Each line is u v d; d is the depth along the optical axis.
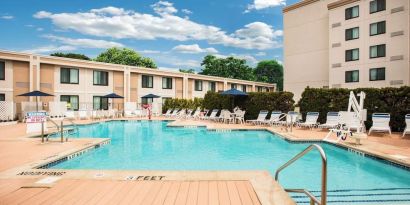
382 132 13.73
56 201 4.39
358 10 25.09
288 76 32.38
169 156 10.09
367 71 24.48
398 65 22.55
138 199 4.46
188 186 5.11
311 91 16.94
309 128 15.97
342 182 6.90
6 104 21.00
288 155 10.21
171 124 19.33
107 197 4.55
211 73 67.75
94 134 16.19
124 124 22.47
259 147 11.84
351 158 9.55
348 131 10.91
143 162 9.11
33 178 5.61
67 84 26.77
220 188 4.99
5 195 4.66
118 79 30.81
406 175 7.15
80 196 4.60
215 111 22.97
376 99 14.32
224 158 9.77
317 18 29.31
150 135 15.61
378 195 5.87
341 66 26.38
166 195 4.64
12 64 23.09
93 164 8.80
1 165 6.82
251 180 5.40
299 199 5.48
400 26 22.42
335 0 27.83
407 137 12.07
